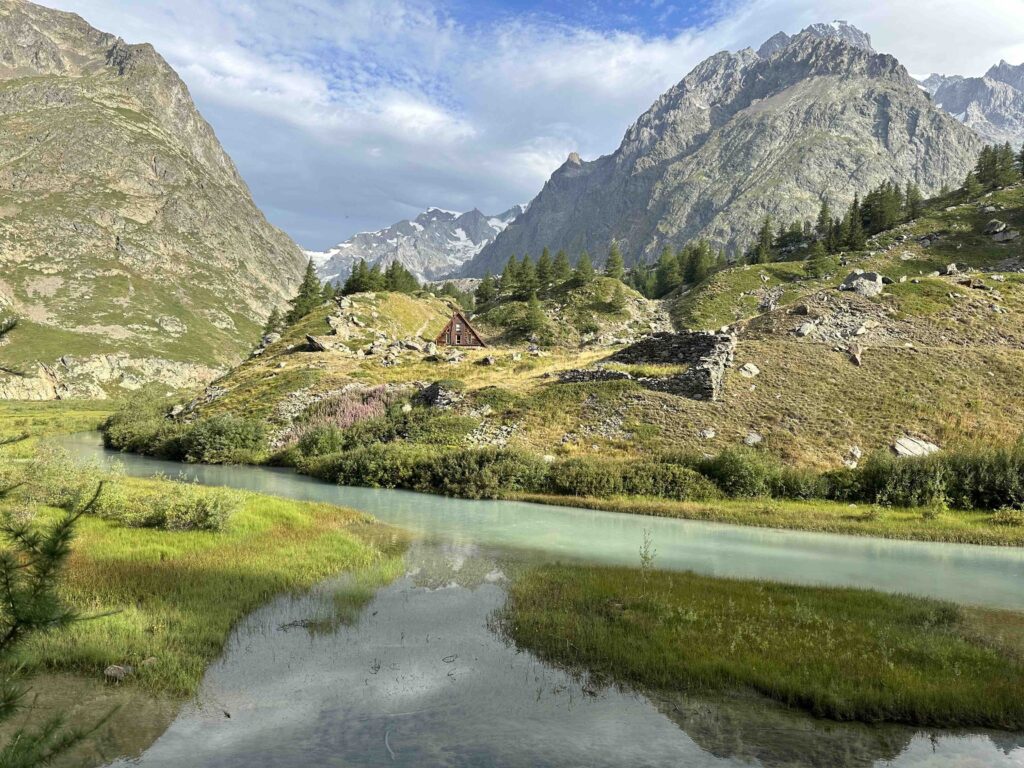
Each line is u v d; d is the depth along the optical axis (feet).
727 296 446.19
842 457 132.87
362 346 290.35
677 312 450.71
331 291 504.43
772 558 73.00
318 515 88.99
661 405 155.22
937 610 50.90
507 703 33.45
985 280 222.07
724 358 166.91
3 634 16.33
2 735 26.99
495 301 557.33
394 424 168.66
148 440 193.26
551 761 27.55
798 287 433.07
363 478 133.18
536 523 91.86
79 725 28.68
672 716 32.50
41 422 299.58
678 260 606.55
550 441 147.54
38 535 17.63
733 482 114.52
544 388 175.52
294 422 192.24
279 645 40.93
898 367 164.76
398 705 32.94
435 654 40.01
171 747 27.81
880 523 93.86
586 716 32.17
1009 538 85.25
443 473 124.88
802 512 101.35
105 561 55.36
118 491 80.89
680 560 70.59
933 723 32.37
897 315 192.65
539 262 570.05
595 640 41.93
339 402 198.70
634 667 37.88
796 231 610.24
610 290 484.74
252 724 30.35
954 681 35.70
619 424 150.61
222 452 172.76
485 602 51.39
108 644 37.29
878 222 540.52
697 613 48.16
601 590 54.39
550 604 50.16
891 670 37.17
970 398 150.10
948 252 437.17
